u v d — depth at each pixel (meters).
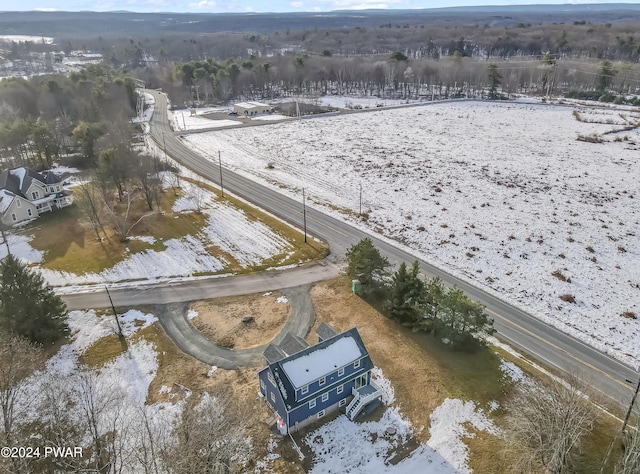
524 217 74.19
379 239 67.31
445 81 192.88
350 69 194.62
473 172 95.06
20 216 71.25
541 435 33.00
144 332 47.94
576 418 31.59
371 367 39.09
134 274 58.62
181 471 30.52
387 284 52.50
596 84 179.38
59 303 46.97
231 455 32.28
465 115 149.12
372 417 38.00
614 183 88.88
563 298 53.31
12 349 40.00
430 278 57.38
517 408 35.38
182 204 78.50
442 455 34.62
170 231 69.25
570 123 137.00
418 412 38.31
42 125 98.75
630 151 108.69
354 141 118.75
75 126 113.25
